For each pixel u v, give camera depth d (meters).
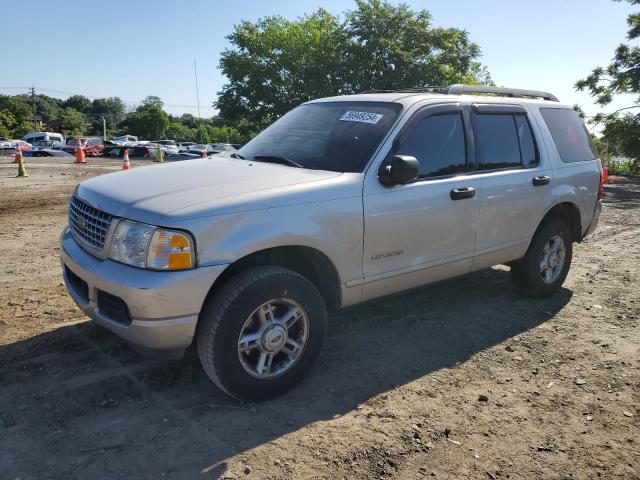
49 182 13.43
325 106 4.49
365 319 4.60
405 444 2.90
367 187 3.58
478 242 4.37
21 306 4.57
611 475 2.72
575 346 4.22
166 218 2.88
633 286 5.78
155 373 3.53
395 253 3.79
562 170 5.10
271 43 35.56
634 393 3.53
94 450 2.75
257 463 2.69
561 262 5.28
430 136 4.05
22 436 2.84
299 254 3.58
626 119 22.70
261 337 3.15
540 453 2.87
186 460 2.70
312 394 3.38
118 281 2.90
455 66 32.53
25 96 131.00
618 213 10.77
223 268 2.96
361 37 32.16
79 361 3.64
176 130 105.88
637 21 22.45
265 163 3.90
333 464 2.71
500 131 4.63
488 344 4.20
